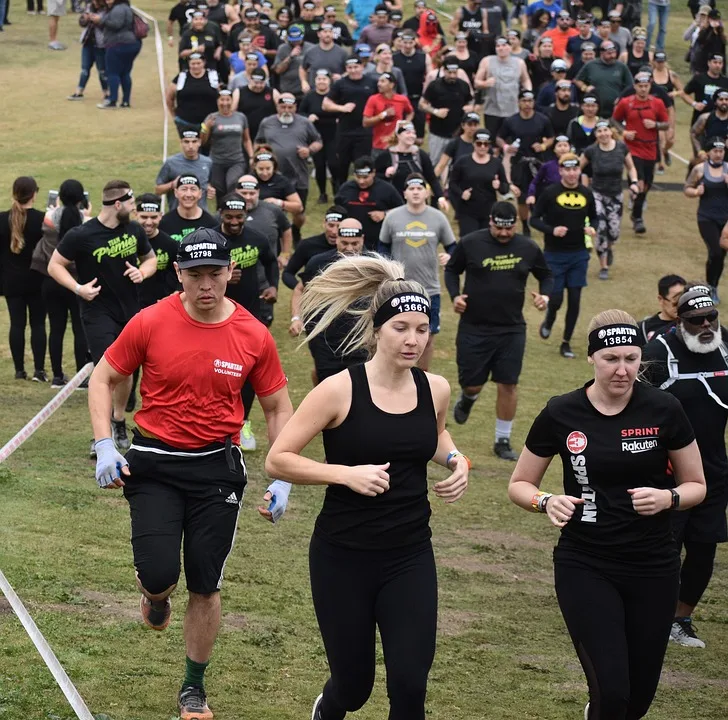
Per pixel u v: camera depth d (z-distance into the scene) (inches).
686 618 434.9
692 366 399.2
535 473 303.3
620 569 288.5
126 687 324.8
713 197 968.9
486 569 499.8
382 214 748.6
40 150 1310.3
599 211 1039.0
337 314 291.6
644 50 1357.0
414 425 271.3
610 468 288.4
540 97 1178.0
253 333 310.2
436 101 1136.8
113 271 546.9
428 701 348.2
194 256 295.7
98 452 299.6
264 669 355.6
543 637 425.4
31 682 318.0
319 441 678.5
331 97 1106.1
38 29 1951.3
